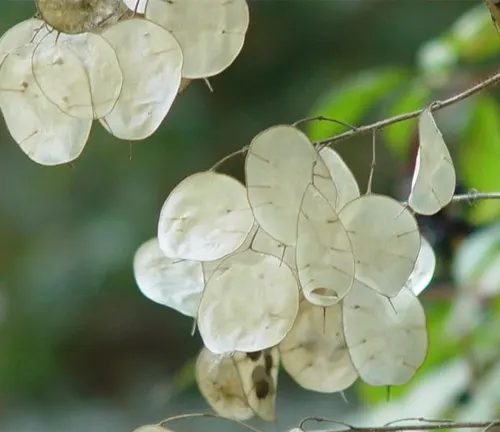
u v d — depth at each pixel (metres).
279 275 1.10
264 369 1.14
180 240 1.10
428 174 1.10
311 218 1.08
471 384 1.44
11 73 1.08
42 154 1.09
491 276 1.45
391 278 1.10
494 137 1.55
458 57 1.55
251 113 3.02
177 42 1.08
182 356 3.12
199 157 3.10
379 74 1.63
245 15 1.09
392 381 1.12
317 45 2.95
